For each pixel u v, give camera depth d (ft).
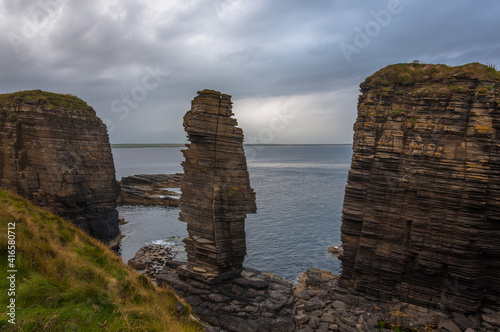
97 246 74.69
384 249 112.16
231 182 114.32
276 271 172.35
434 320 101.71
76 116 188.55
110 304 41.70
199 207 115.85
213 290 110.32
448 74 106.42
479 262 100.73
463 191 99.66
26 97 174.50
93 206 196.44
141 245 216.54
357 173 116.26
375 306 109.91
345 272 122.21
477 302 100.89
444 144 103.55
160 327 41.50
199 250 115.44
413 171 106.52
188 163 118.01
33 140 171.94
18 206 71.46
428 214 105.50
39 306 35.27
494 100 98.07
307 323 101.91
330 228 253.03
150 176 488.85
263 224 264.93
